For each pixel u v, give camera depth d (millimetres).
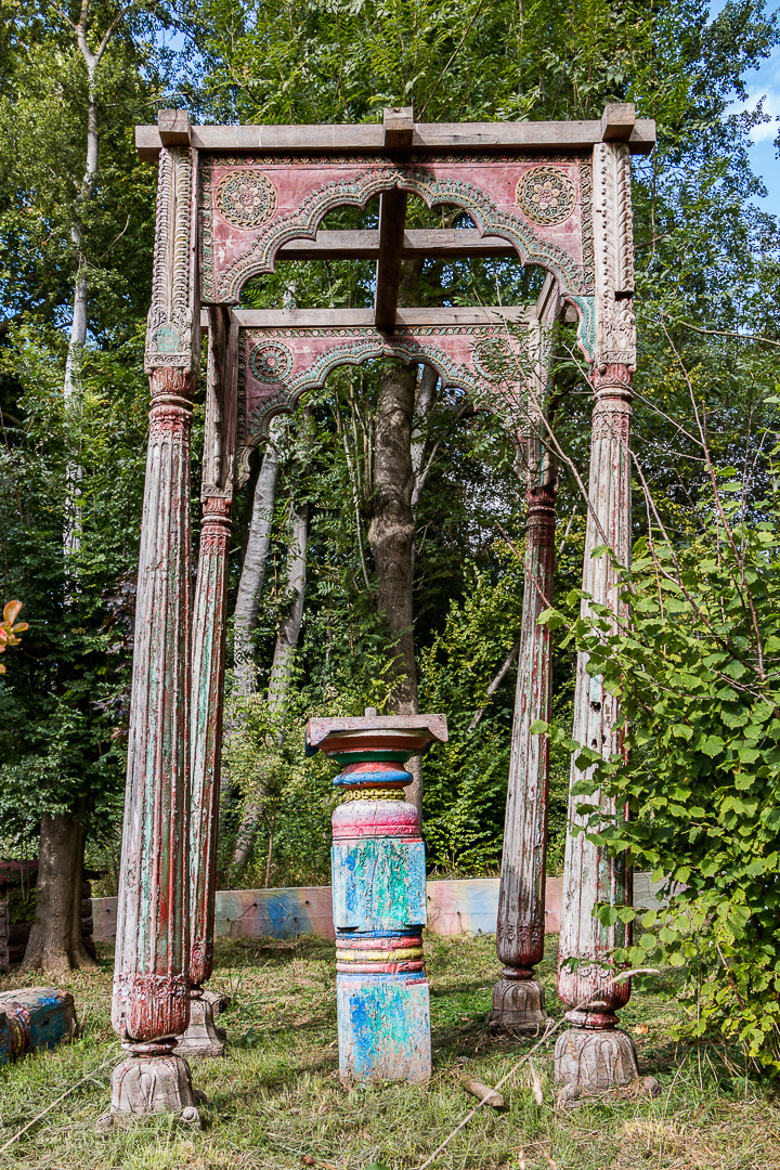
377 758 5320
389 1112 4430
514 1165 3805
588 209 5348
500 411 6992
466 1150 3928
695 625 4496
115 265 18703
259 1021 6914
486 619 14930
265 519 15547
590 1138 3967
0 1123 4336
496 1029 6227
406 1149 3957
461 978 8508
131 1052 4430
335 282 13148
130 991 4406
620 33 12656
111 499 10484
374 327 7367
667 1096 4215
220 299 5191
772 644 4219
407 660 13398
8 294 19656
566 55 12992
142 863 4480
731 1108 4141
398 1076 4934
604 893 4680
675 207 13117
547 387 6910
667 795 4367
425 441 15562
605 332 5164
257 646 16625
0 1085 4957
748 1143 3742
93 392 13734
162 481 4836
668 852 4391
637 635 4445
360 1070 4934
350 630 13695
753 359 9453
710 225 12586
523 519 15094
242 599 15305
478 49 13375
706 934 4273
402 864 5172
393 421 13648
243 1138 4109
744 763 4184
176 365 4945
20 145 17219
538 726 4648
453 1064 5270
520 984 6355
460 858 13953
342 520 14461
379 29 12266
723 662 4309
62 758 9117
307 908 11367
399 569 13406
